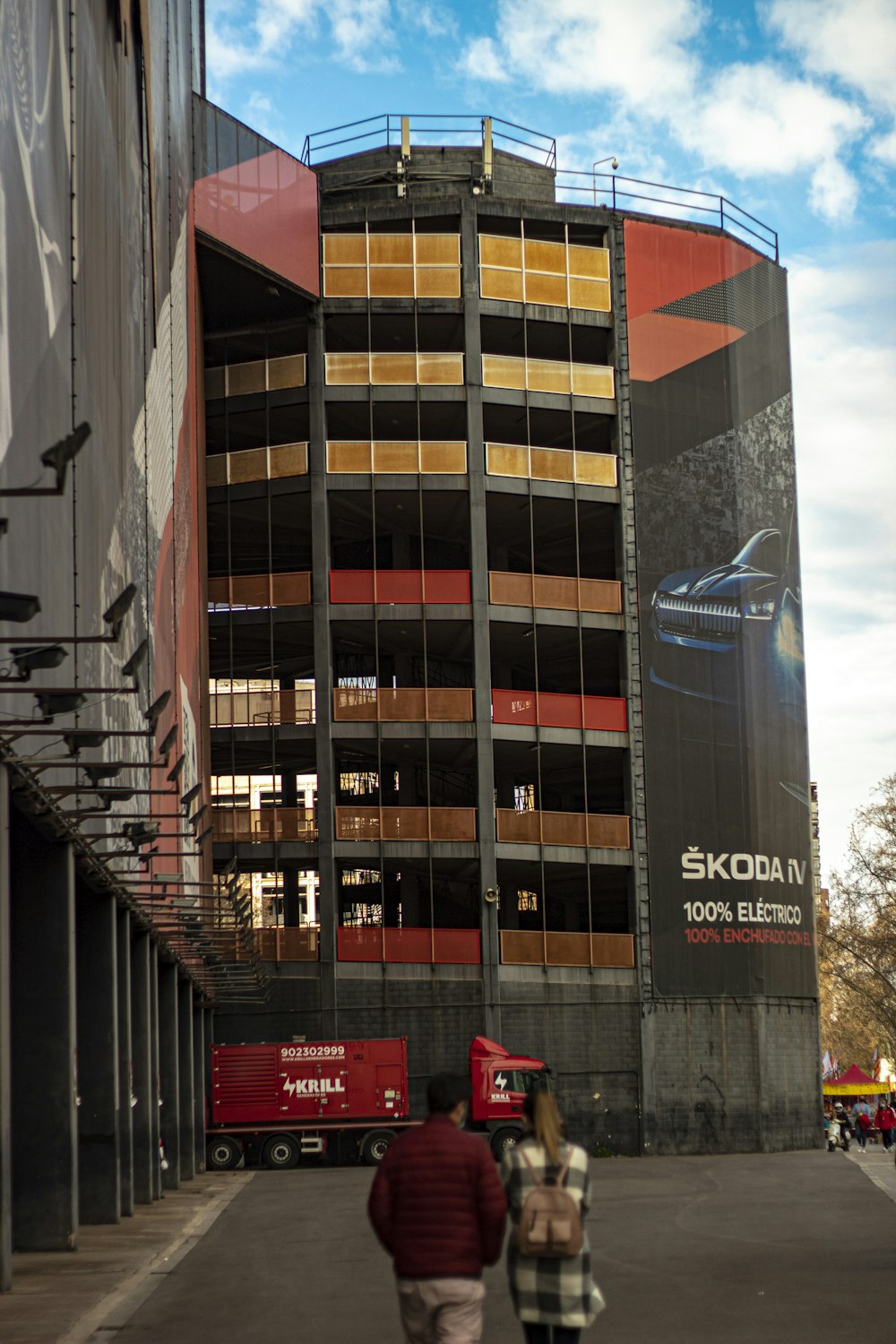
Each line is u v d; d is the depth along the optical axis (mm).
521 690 58906
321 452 54250
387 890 61625
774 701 58094
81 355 23750
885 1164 41688
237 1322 14031
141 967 31938
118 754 26922
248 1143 46062
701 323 58719
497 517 57938
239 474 55000
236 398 55625
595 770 59500
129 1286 17141
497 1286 16734
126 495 29438
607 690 65000
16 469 18281
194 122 49781
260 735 52906
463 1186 7855
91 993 26359
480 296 56094
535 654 54250
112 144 28469
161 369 37062
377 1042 46375
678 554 56656
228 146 51531
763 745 57281
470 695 53219
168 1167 36531
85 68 25172
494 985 51688
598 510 57094
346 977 51375
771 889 56250
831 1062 90938
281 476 54500
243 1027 51531
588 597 55125
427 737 52750
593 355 60062
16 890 21938
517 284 56469
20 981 21797
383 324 57188
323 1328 13539
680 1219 24078
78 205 23906
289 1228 24234
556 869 55906
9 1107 17500
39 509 19609
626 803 54750
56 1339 13086
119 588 27984
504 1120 44094
